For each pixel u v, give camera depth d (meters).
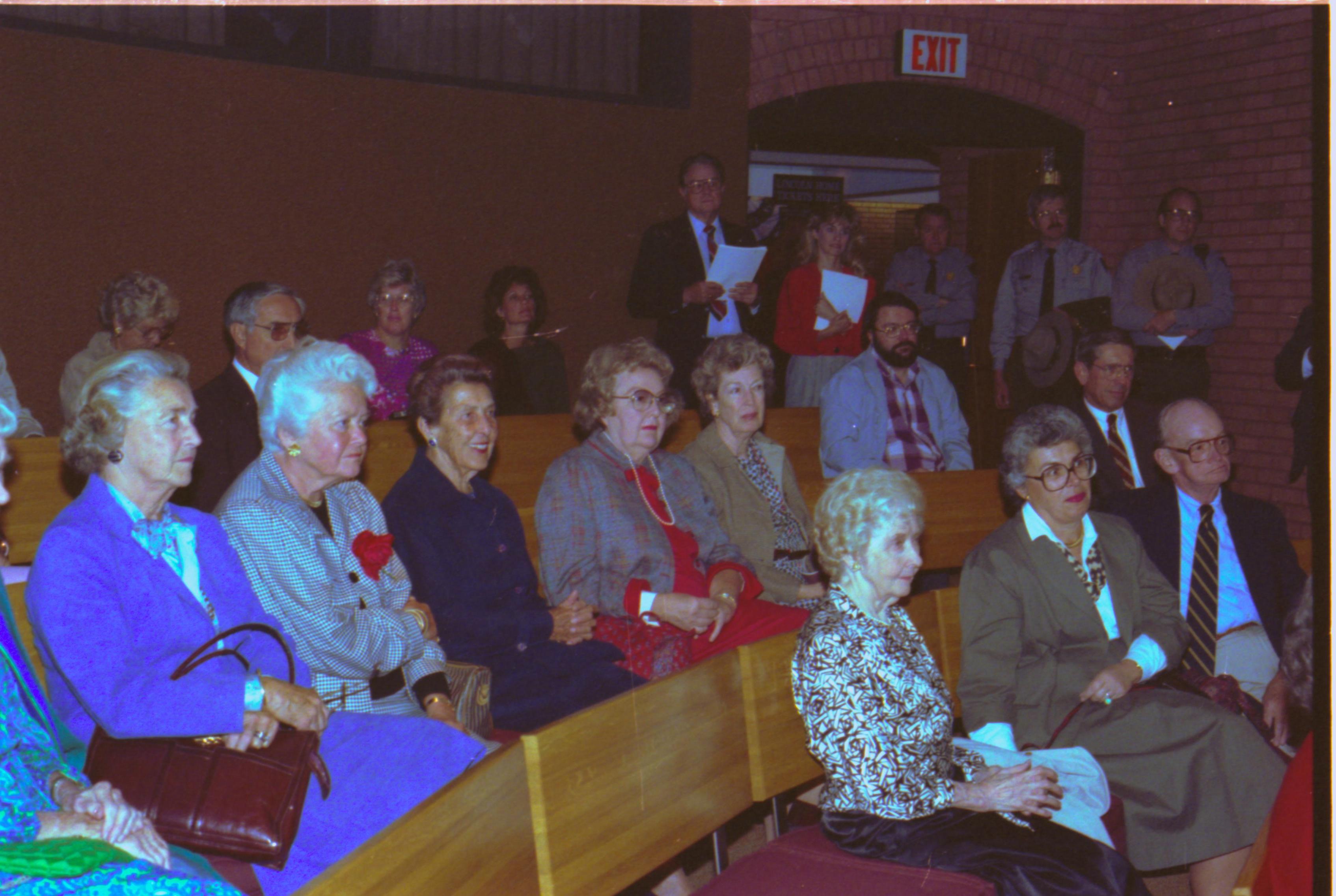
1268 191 8.05
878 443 4.95
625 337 7.09
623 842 2.16
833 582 2.58
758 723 2.56
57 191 5.13
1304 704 2.89
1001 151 9.16
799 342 5.96
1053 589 3.14
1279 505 8.02
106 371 2.29
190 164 5.53
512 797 1.96
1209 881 3.01
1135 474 4.40
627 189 7.04
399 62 6.30
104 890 1.75
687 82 7.23
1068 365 6.93
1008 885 2.30
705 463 3.95
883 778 2.42
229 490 2.74
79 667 2.15
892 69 8.12
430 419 3.15
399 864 1.67
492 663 3.07
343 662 2.67
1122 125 8.91
